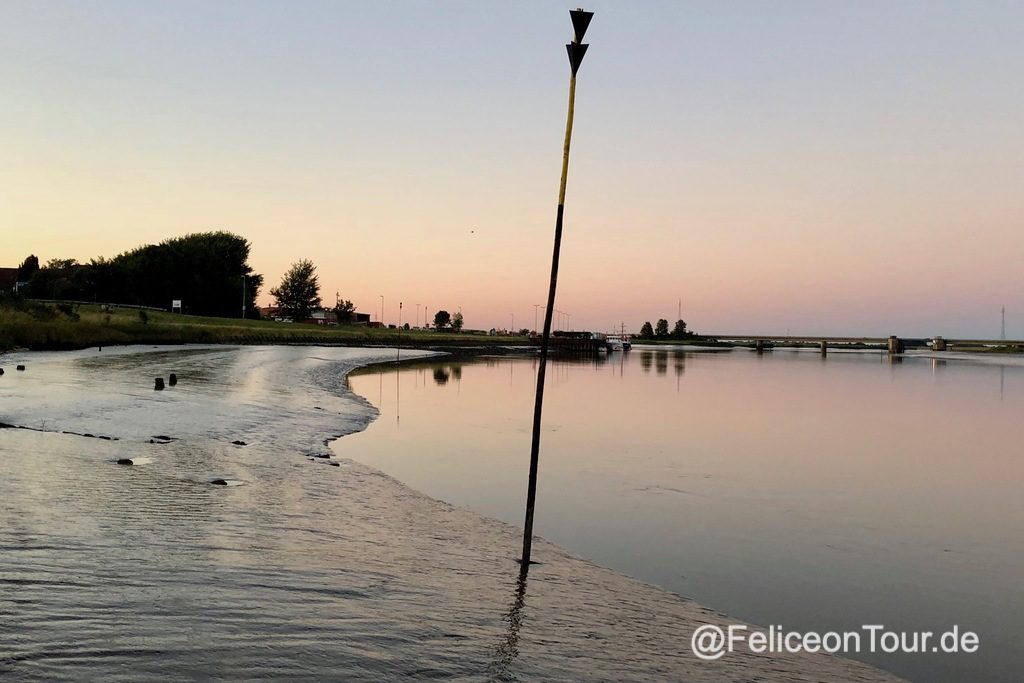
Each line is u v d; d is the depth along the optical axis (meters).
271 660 5.52
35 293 120.69
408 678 5.66
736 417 33.84
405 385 47.66
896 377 73.38
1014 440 28.12
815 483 19.05
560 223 9.99
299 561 8.74
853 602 10.46
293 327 134.50
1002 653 8.83
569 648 7.17
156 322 93.38
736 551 12.80
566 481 18.22
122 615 5.99
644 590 10.23
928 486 19.12
